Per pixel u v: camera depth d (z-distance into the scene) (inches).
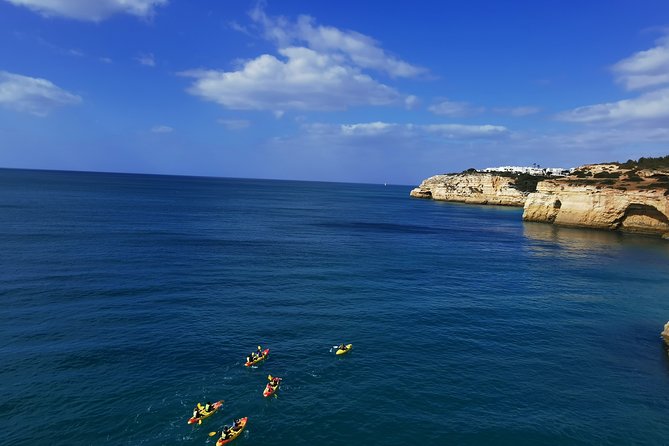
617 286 2233.0
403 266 2551.7
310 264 2490.2
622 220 4382.4
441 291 2026.3
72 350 1266.0
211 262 2422.5
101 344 1314.0
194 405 1031.6
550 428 979.9
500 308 1802.4
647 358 1359.5
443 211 7057.1
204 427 953.5
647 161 5807.1
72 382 1099.3
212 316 1581.0
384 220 5315.0
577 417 1027.9
